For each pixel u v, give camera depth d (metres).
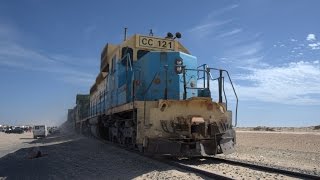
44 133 48.34
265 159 15.65
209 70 14.64
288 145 26.69
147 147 13.16
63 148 22.66
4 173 12.91
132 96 15.10
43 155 18.75
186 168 11.54
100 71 25.22
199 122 13.16
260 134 48.53
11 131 79.69
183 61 15.11
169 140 12.93
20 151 22.38
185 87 14.34
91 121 32.31
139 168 12.12
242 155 17.16
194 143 13.04
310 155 18.11
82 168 13.23
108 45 21.84
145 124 13.31
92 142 25.56
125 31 19.08
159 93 14.76
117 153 16.52
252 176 10.12
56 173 12.40
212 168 11.77
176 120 13.23
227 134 13.81
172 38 17.70
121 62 17.58
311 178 9.78
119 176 10.98
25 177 11.80
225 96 14.22
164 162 13.20
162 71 14.95
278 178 9.83
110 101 20.25
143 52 17.09
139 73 15.80
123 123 17.98
